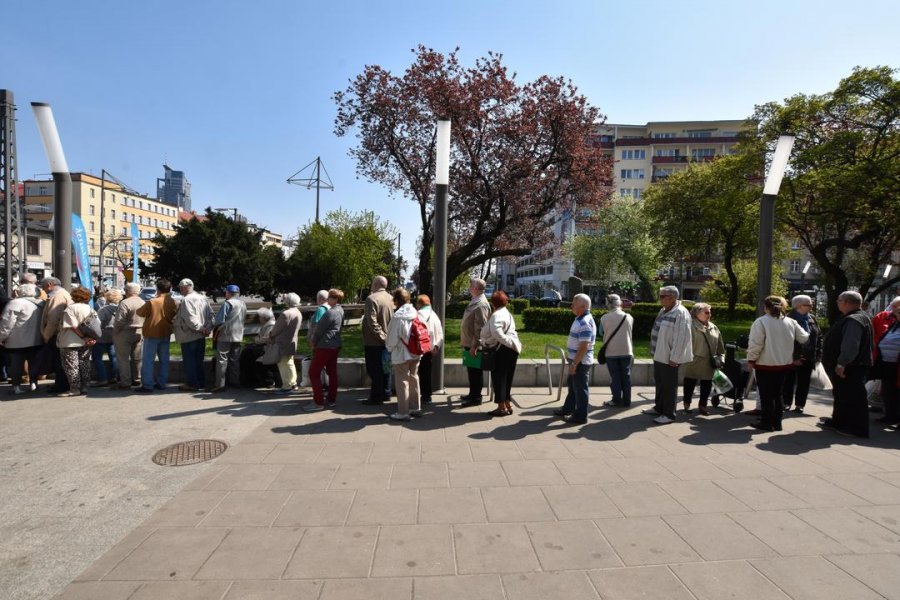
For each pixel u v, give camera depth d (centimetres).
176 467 437
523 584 269
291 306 727
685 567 287
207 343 1170
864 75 1764
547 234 1673
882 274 2519
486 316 650
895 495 391
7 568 283
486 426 571
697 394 767
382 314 653
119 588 263
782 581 274
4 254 1370
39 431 537
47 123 766
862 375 543
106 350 772
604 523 339
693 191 2972
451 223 1617
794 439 536
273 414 610
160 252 3691
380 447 492
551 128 1419
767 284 737
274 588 262
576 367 580
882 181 1611
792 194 1969
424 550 302
